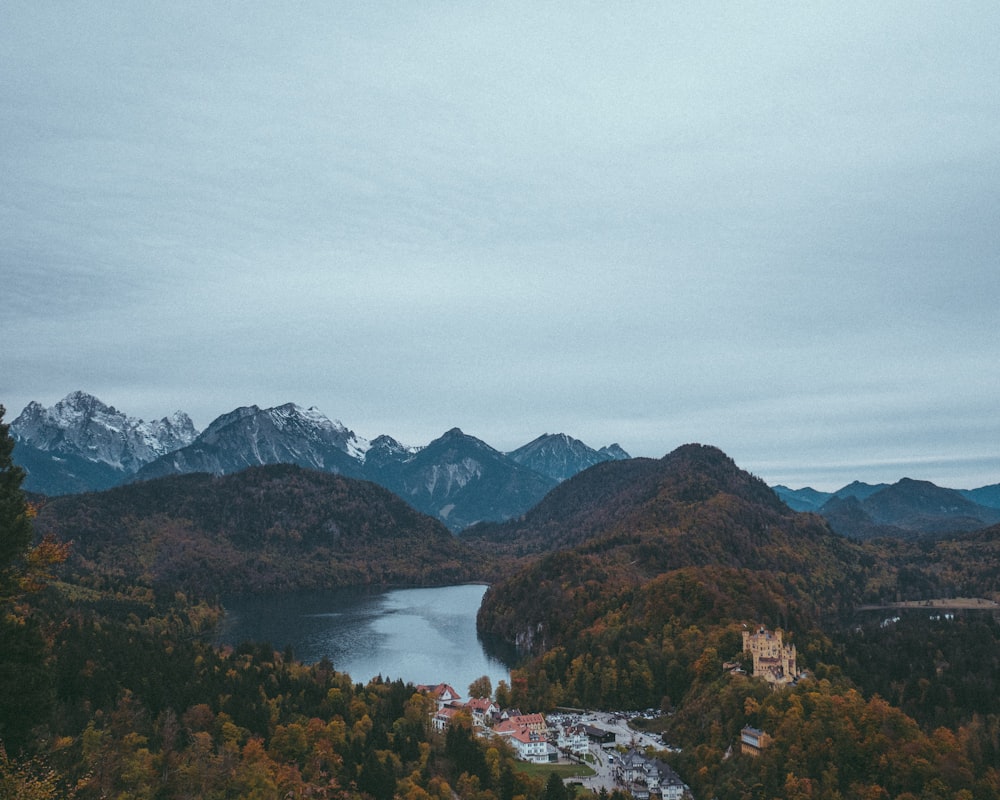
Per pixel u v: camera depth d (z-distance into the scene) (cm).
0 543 11888
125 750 18375
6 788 10356
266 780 18800
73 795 13150
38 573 12825
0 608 12425
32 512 12756
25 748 12062
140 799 16400
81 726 19762
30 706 12038
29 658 12350
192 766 18525
